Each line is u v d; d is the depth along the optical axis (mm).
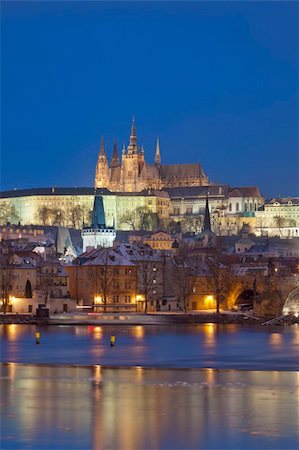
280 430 199500
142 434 196125
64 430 198750
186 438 193500
